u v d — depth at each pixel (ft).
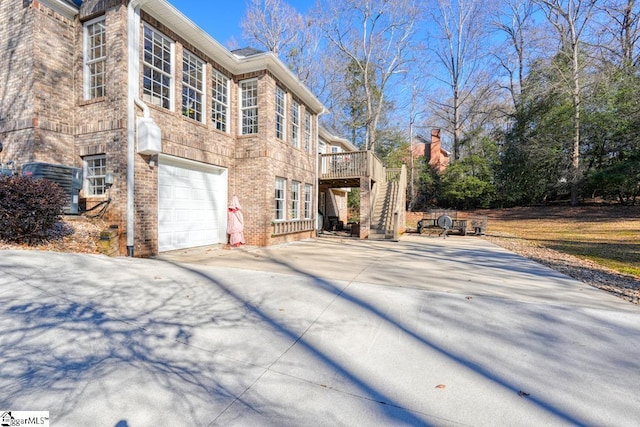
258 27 93.09
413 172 97.76
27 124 22.66
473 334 11.23
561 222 61.52
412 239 44.65
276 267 21.26
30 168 21.59
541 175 76.18
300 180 42.06
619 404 7.56
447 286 17.06
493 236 48.75
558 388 8.19
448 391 7.99
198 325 11.38
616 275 21.03
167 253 26.11
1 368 8.02
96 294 13.21
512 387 8.20
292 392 7.84
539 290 16.72
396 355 9.76
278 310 13.10
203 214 30.83
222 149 32.22
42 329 10.00
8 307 10.98
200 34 27.53
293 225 39.73
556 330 11.60
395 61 94.79
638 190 63.41
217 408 7.12
